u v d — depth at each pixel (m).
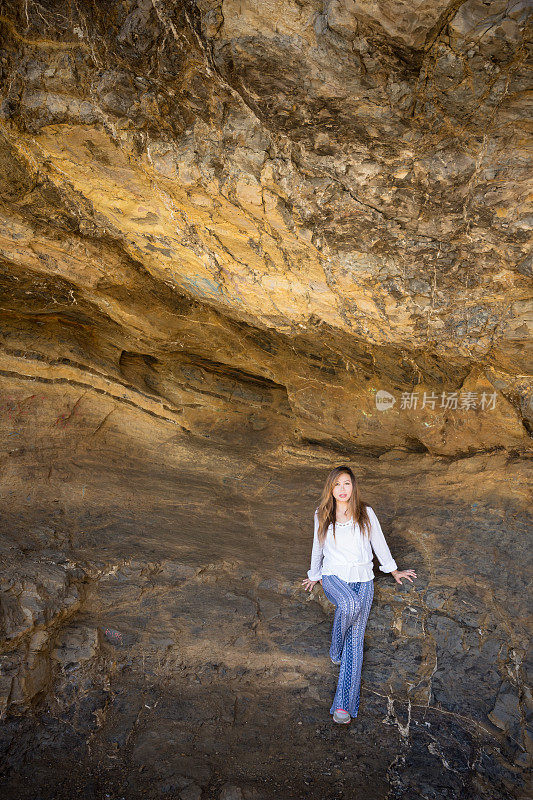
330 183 2.43
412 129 2.11
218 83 2.17
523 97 1.90
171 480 4.80
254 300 3.55
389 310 3.17
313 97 2.07
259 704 3.26
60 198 3.07
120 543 4.03
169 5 1.98
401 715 3.15
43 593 3.29
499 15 1.68
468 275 2.79
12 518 3.97
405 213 2.50
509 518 3.90
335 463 4.99
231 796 2.63
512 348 3.24
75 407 4.57
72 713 3.06
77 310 4.30
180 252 3.32
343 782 2.78
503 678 3.20
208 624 3.59
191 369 5.19
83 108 2.43
